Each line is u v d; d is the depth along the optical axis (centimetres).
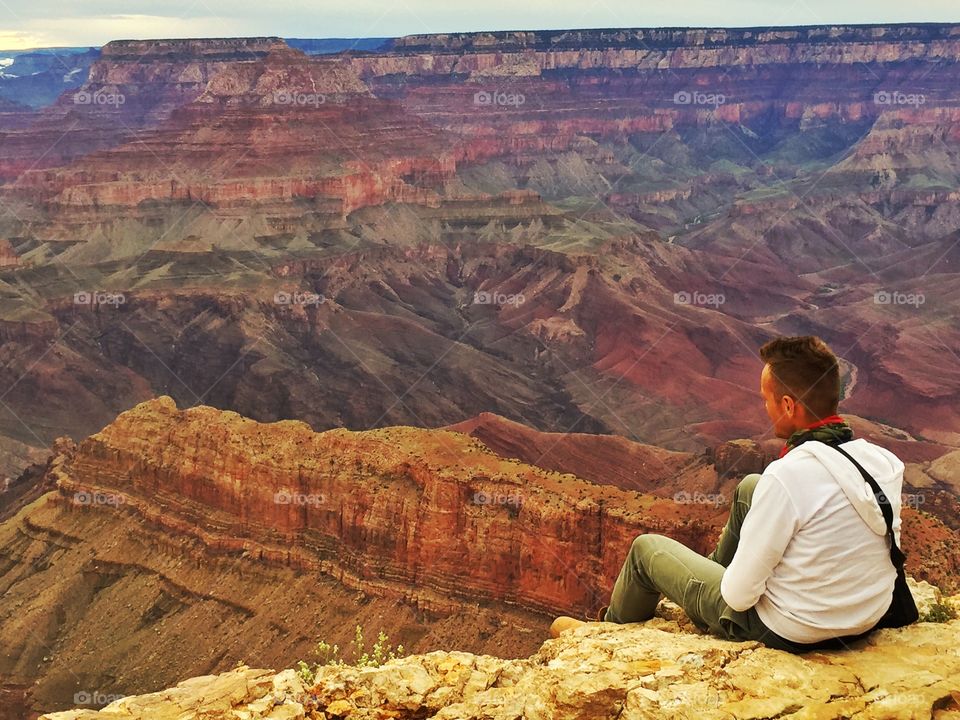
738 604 640
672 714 581
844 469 616
